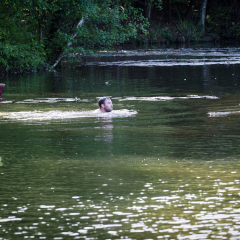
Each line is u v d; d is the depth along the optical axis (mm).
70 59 53156
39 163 11656
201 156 12219
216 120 17734
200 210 8281
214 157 12102
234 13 114062
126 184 9797
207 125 16719
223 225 7641
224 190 9344
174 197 8969
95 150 13047
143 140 14328
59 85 31484
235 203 8609
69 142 14102
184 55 64188
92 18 49688
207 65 47531
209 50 73812
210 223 7727
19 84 32438
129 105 21641
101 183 9898
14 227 7617
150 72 40844
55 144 13828
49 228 7574
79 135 15180
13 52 43031
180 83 31719
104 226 7633
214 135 14961
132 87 29688
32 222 7812
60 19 50156
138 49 78188
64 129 16172
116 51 72938
